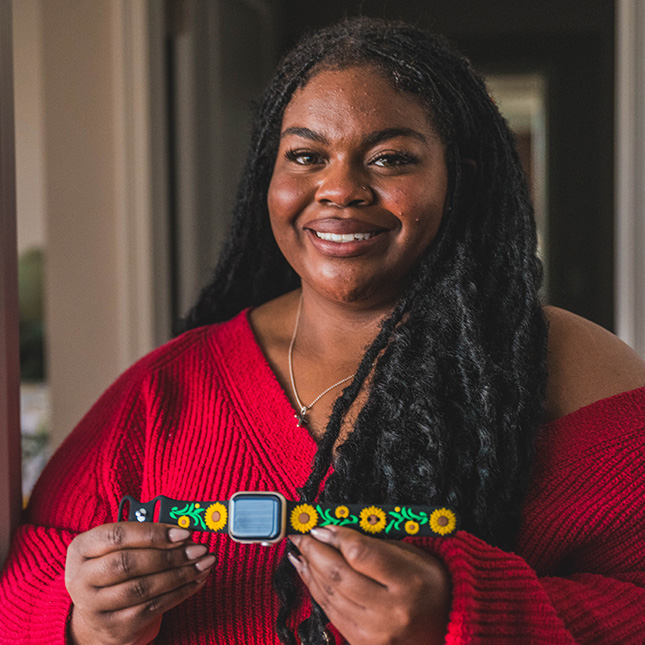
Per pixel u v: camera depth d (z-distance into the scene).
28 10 3.40
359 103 0.78
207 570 0.70
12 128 0.94
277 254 1.06
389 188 0.78
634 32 1.86
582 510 0.80
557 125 3.22
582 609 0.73
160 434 0.89
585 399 0.83
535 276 0.87
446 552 0.67
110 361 2.27
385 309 0.87
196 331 0.99
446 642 0.63
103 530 0.70
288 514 0.67
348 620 0.63
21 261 3.47
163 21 2.23
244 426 0.86
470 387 0.80
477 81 0.90
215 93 2.43
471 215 0.88
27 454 2.84
